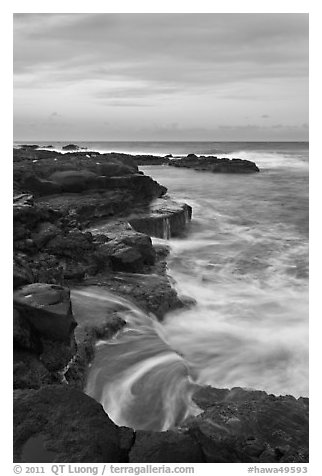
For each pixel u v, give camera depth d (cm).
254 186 2658
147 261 1027
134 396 581
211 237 1456
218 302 913
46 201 1245
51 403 414
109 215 1283
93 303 767
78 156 1745
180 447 419
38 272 695
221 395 575
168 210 1494
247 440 420
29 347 502
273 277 1078
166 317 821
